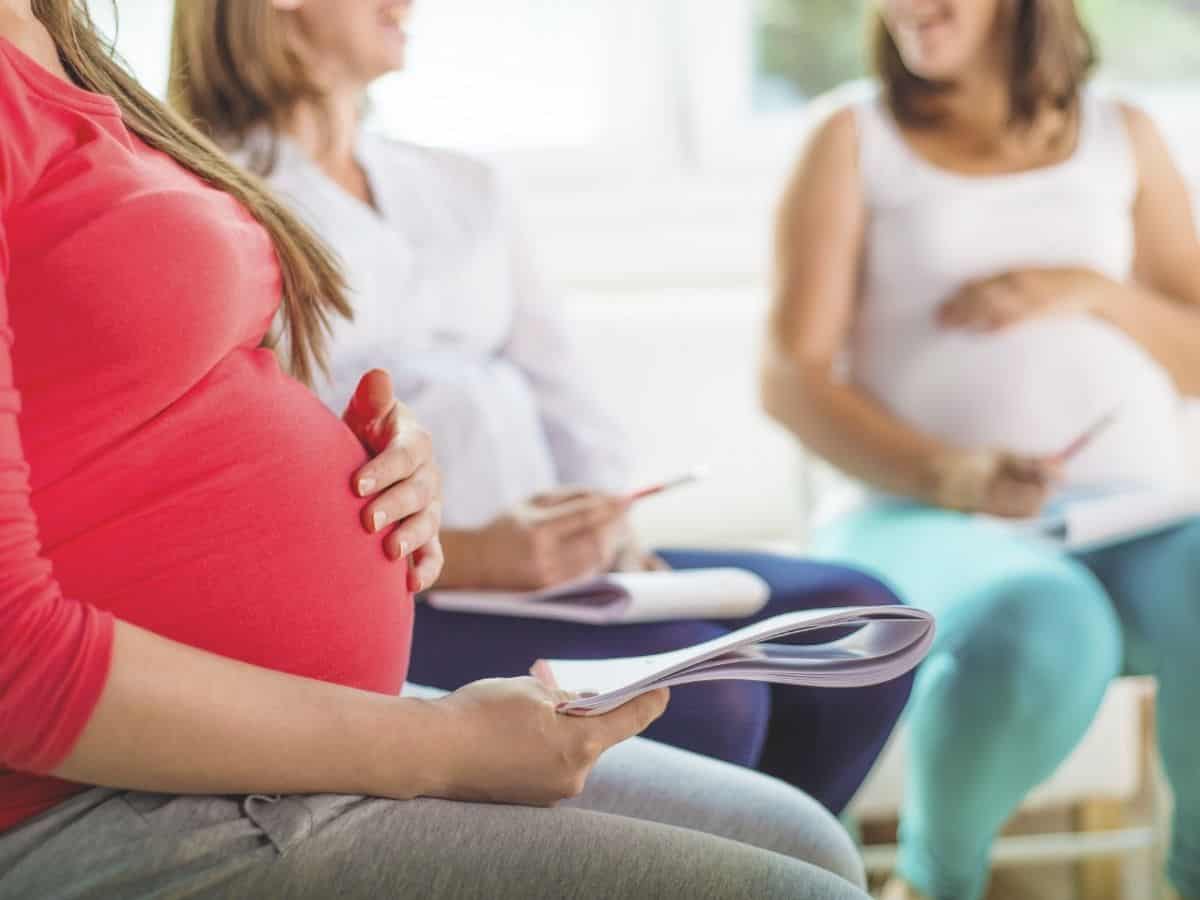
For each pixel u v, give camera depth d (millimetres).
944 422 2031
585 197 2750
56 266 781
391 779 812
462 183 1759
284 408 910
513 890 801
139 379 802
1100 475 2000
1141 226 2174
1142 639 1860
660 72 2820
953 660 1718
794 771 1548
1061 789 2182
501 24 2773
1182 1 2900
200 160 1044
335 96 1621
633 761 1116
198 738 751
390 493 979
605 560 1543
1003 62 2051
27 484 740
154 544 817
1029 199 2064
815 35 2842
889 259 2072
